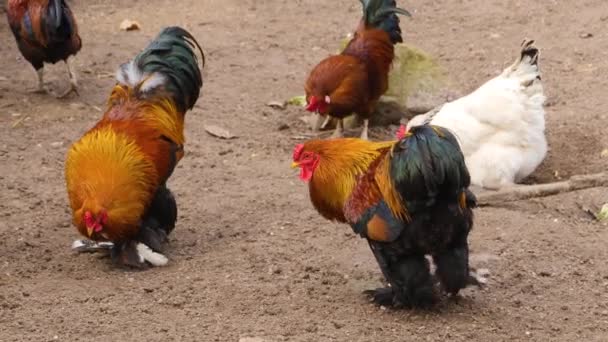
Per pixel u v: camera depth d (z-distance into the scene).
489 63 15.54
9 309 8.15
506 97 10.83
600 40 15.93
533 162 11.09
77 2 19.22
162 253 9.28
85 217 8.41
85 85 14.70
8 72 15.26
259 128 13.23
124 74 9.55
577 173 11.52
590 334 7.75
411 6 18.72
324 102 12.21
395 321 7.91
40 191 10.98
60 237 9.83
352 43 12.72
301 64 15.88
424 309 8.04
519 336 7.69
